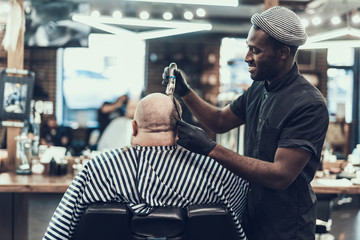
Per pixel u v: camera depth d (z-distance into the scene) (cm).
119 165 135
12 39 278
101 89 750
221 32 640
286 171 133
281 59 142
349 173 288
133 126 139
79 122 749
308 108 138
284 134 140
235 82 748
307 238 148
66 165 278
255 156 155
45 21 380
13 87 277
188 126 134
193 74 750
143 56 745
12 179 256
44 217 260
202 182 137
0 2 307
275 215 148
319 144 140
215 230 130
